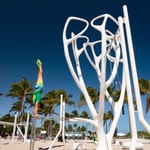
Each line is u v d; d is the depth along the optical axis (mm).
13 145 23266
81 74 11398
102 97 10141
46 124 56469
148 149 20516
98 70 12008
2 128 58375
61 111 15180
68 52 11406
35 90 13477
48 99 46031
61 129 14836
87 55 12328
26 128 29266
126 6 8656
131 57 8055
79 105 38906
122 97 11039
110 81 11383
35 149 18453
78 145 18312
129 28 8359
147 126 7480
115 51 11891
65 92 46812
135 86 7832
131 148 7719
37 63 14070
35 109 13109
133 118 7895
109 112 41969
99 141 10211
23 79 44969
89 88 40125
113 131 10594
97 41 12469
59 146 22969
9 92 44250
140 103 7688
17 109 44906
